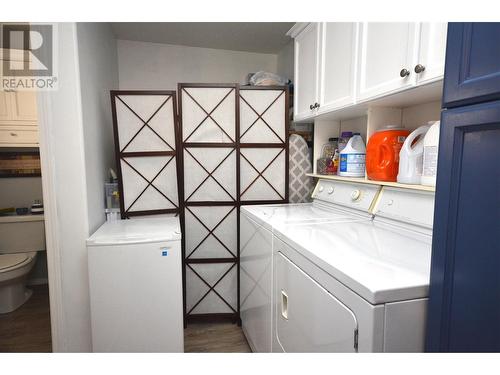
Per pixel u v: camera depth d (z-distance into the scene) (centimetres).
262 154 232
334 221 155
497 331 60
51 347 200
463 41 65
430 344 76
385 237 123
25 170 285
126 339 166
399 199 137
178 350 172
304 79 211
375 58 137
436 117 145
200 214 228
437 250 73
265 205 219
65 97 161
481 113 61
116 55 275
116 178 222
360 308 79
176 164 219
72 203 167
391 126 154
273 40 286
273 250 144
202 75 304
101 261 160
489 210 61
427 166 121
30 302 264
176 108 215
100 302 162
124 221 206
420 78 112
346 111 176
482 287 63
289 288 124
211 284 233
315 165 224
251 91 226
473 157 64
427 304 78
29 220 269
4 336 213
